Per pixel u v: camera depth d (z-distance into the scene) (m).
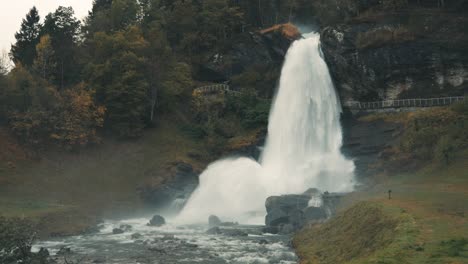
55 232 50.41
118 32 92.75
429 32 78.19
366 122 80.06
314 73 88.44
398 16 81.94
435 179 55.69
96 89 83.88
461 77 75.56
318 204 55.28
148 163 77.00
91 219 58.78
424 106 77.19
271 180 74.56
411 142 66.38
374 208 37.44
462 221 30.59
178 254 39.19
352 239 34.53
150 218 66.00
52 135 74.62
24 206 58.00
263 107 90.00
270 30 101.19
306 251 37.75
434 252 23.91
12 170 68.44
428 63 77.38
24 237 28.61
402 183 57.25
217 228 51.88
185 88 93.69
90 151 78.19
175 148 81.06
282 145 86.12
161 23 110.31
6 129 74.56
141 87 83.38
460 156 60.12
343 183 69.81
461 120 66.88
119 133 82.75
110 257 38.31
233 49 104.38
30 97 77.56
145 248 42.31
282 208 56.28
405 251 24.73
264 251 40.03
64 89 89.44
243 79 99.56
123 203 68.50
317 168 75.69
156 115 89.69
